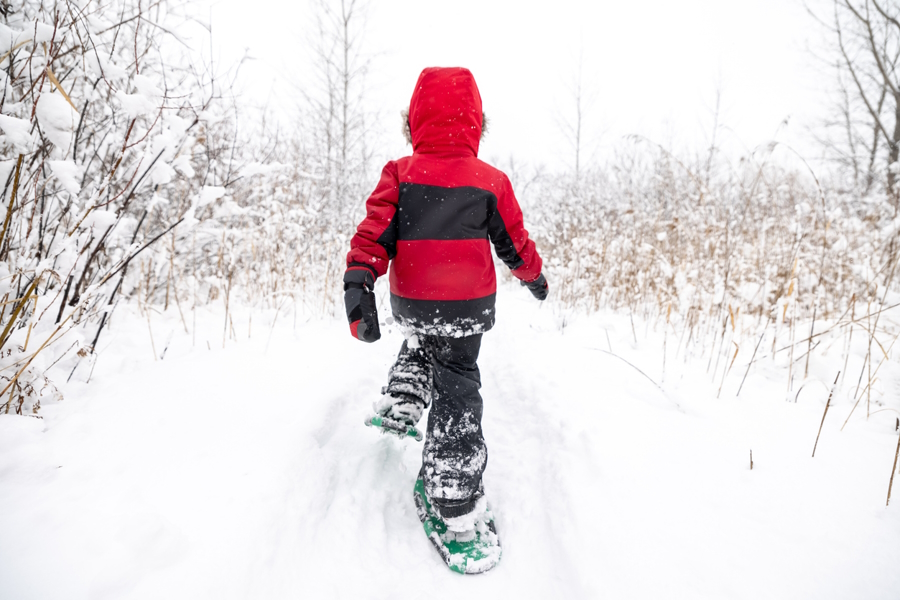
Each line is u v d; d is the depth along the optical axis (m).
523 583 1.34
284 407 1.93
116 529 1.11
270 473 1.47
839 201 4.40
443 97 1.52
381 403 1.69
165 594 0.99
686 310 3.14
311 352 2.75
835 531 1.29
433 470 1.45
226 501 1.31
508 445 2.09
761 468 1.60
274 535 1.28
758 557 1.21
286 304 3.91
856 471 1.58
